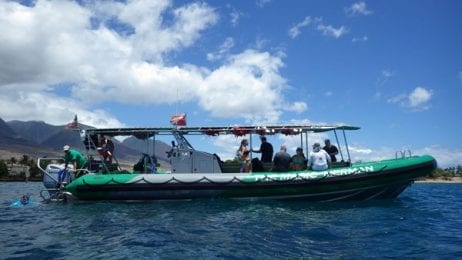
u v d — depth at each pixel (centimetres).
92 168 1574
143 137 1550
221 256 691
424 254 706
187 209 1277
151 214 1188
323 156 1437
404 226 979
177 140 1520
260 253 712
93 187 1456
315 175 1404
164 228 959
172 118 1488
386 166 1430
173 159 1512
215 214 1174
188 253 712
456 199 1905
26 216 1219
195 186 1417
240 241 808
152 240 822
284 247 757
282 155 1456
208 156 1505
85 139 1538
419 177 1466
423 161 1468
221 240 817
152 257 686
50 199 1584
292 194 1407
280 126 1488
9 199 2188
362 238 835
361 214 1170
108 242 809
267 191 1405
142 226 992
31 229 977
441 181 11594
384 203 1435
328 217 1113
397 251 729
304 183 1395
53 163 1817
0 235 901
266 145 1535
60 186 1560
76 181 1481
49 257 692
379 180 1417
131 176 1452
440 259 672
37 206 1478
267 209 1266
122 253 716
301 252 721
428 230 929
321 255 700
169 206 1346
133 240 824
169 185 1423
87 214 1215
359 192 1423
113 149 1597
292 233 885
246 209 1266
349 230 921
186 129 1480
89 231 937
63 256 699
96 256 696
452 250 736
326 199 1423
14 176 10894
